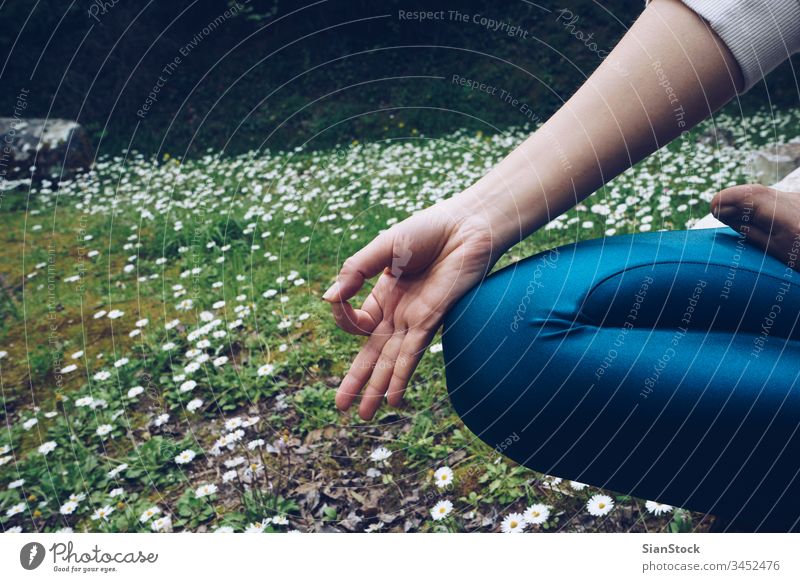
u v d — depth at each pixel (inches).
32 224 231.9
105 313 134.5
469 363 36.2
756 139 260.1
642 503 68.9
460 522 72.0
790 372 33.9
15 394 117.1
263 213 179.3
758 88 348.8
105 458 93.5
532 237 139.1
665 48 34.7
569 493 72.1
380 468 82.4
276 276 141.0
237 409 99.7
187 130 381.4
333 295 38.6
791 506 35.6
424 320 38.2
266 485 81.4
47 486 88.7
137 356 119.3
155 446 91.7
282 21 416.5
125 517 81.4
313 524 75.2
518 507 72.7
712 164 200.8
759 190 38.9
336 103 380.8
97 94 400.5
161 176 277.7
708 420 33.3
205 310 132.4
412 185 197.8
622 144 36.0
